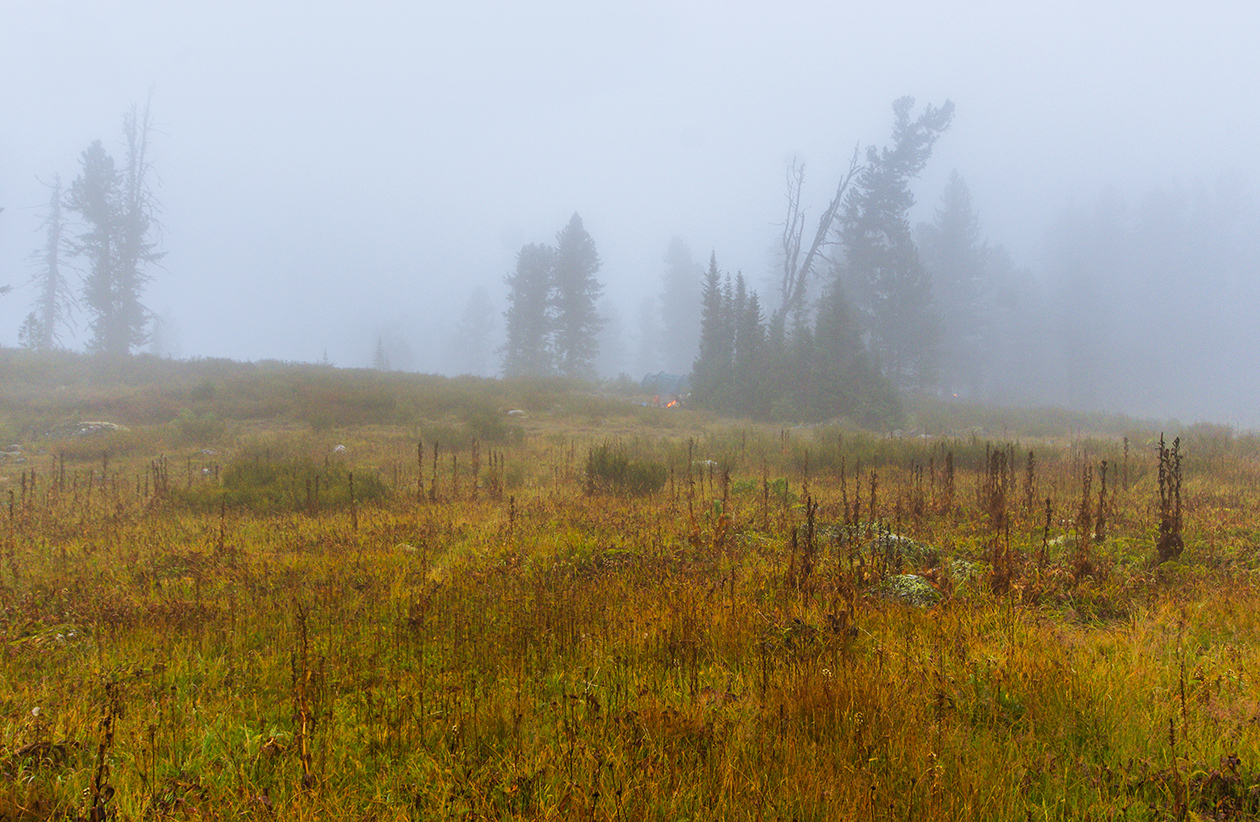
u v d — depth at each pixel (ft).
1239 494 30.58
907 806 7.80
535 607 15.79
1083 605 16.74
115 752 9.68
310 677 11.44
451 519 28.63
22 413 62.64
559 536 24.48
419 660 13.01
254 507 31.53
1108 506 26.00
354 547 23.95
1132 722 10.05
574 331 185.26
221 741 10.20
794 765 8.64
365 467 44.24
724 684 11.75
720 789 8.15
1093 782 8.57
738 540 24.06
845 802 7.79
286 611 16.62
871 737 9.24
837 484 38.37
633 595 17.03
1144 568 19.49
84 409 66.54
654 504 31.50
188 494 32.81
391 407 74.23
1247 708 10.20
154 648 14.62
